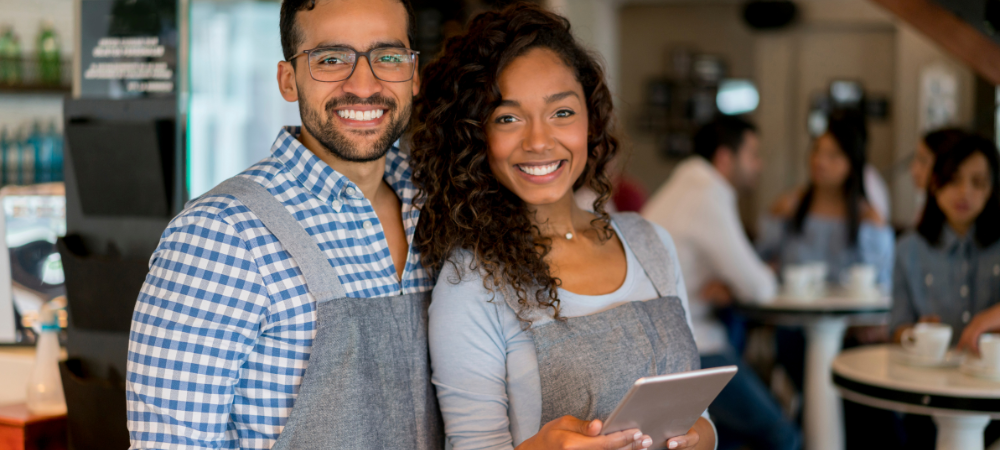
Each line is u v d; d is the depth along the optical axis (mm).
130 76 1633
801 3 6344
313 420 1157
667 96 6676
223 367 1128
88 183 1589
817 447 3205
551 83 1323
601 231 1475
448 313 1290
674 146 6680
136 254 1600
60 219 1837
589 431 1070
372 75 1224
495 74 1320
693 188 3238
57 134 2348
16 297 1826
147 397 1107
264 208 1186
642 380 980
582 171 1480
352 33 1215
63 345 1774
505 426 1270
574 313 1336
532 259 1319
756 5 6332
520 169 1348
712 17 6578
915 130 6156
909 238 2363
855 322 3547
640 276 1442
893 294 2406
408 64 1270
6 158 2311
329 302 1182
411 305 1302
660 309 1399
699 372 1047
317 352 1164
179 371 1104
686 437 1228
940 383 1883
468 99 1340
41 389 1638
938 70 6047
